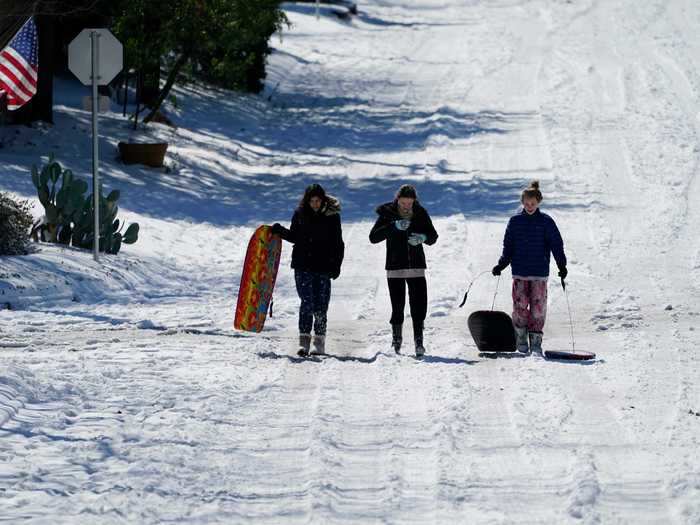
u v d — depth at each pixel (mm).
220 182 100750
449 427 29969
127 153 98188
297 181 103938
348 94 163875
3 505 22812
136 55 108625
